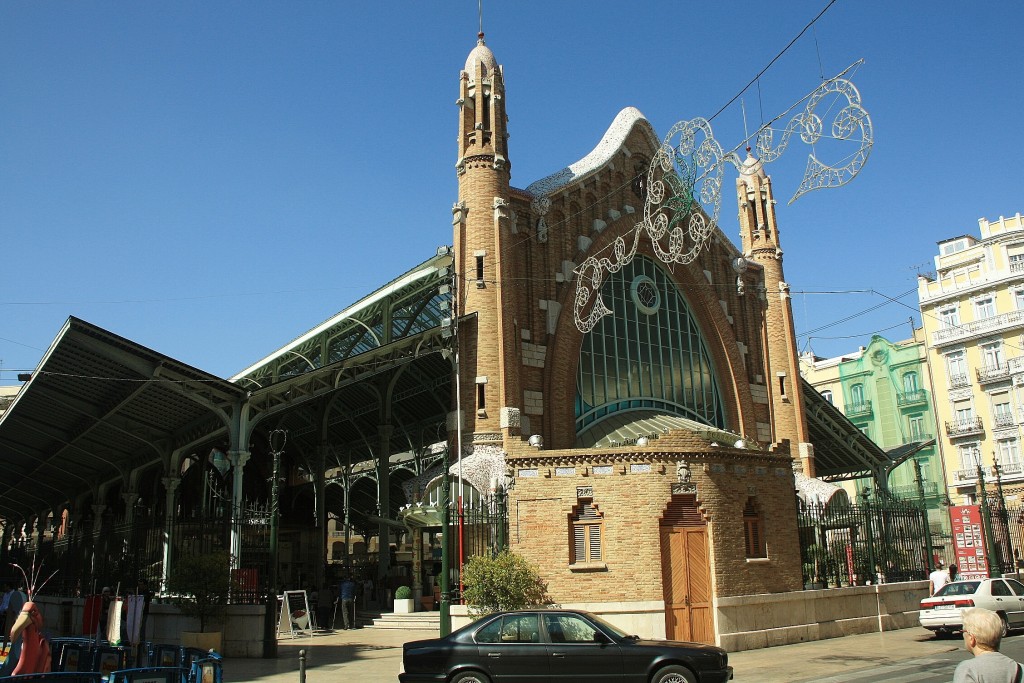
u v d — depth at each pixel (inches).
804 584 906.7
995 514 1267.2
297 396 1067.9
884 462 1660.9
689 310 1507.1
